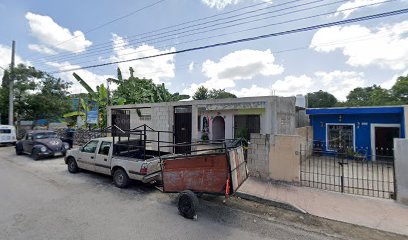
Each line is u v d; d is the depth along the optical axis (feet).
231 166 15.42
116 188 22.67
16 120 73.61
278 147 23.75
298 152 22.77
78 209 17.51
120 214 16.62
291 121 39.09
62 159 38.47
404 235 13.69
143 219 15.79
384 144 39.37
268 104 32.27
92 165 25.67
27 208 17.65
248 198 19.80
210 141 18.40
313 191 21.03
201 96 140.36
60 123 81.30
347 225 14.98
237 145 18.80
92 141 26.35
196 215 15.71
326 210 17.12
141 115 43.37
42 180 25.48
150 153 25.41
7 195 20.61
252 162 25.22
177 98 64.95
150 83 63.05
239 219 15.92
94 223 15.12
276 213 16.97
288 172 23.17
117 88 61.77
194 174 16.33
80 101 67.56
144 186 23.35
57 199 19.62
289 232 14.10
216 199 19.65
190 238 13.26
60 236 13.39
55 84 72.18
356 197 19.57
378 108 37.91
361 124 41.60
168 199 19.79
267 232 14.08
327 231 14.24
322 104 161.79
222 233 13.89
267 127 32.32
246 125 40.40
